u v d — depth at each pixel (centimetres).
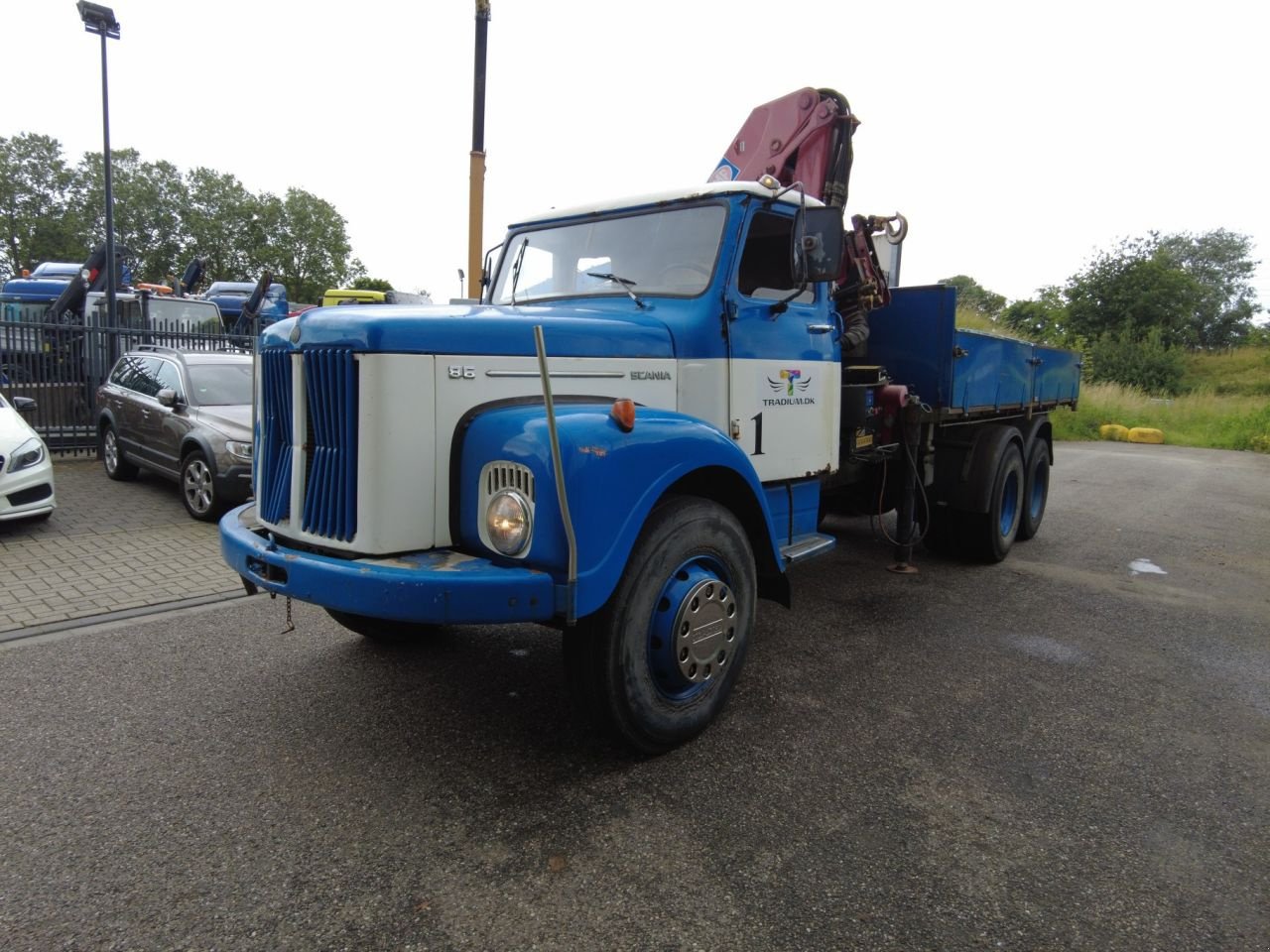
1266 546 802
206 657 440
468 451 306
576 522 286
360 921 240
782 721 379
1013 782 327
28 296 1792
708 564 354
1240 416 2314
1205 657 476
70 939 230
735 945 233
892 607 561
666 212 424
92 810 295
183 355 866
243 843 277
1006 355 688
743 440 413
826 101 557
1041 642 496
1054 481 1273
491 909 246
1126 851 283
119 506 820
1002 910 250
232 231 5916
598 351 355
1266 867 276
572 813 298
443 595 274
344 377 296
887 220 567
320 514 310
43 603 525
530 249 477
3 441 694
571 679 322
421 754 340
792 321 444
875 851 279
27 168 5681
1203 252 5700
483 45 949
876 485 667
